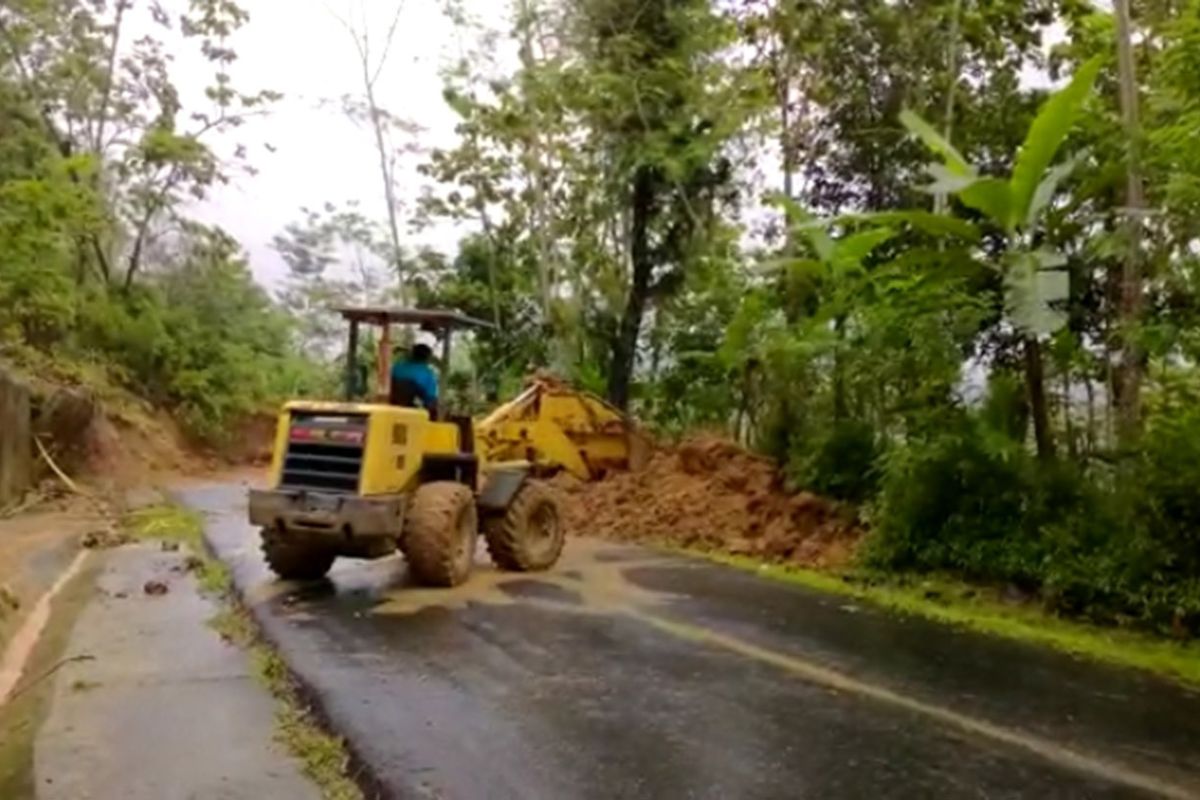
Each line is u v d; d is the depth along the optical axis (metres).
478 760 4.00
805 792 3.72
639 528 10.38
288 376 25.00
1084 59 9.26
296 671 5.25
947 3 10.70
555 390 12.13
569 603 7.09
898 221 8.04
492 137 18.33
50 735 4.37
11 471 12.38
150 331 21.17
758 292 10.80
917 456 7.66
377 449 7.38
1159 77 6.74
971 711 4.71
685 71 14.54
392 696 4.83
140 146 21.83
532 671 5.30
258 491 7.43
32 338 18.30
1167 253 6.77
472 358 18.84
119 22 21.73
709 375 13.74
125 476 16.38
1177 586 6.10
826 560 8.51
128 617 6.62
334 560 8.16
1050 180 6.73
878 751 4.16
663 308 15.68
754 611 6.88
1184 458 6.13
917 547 7.71
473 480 8.38
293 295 30.31
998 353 8.42
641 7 14.89
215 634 6.16
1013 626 6.44
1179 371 6.82
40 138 19.73
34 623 6.56
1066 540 6.72
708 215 15.28
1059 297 6.27
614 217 15.96
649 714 4.59
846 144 11.79
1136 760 4.10
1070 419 7.84
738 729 4.41
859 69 11.68
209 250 24.02
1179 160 6.16
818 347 9.03
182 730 4.44
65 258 19.50
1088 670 5.46
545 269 17.22
